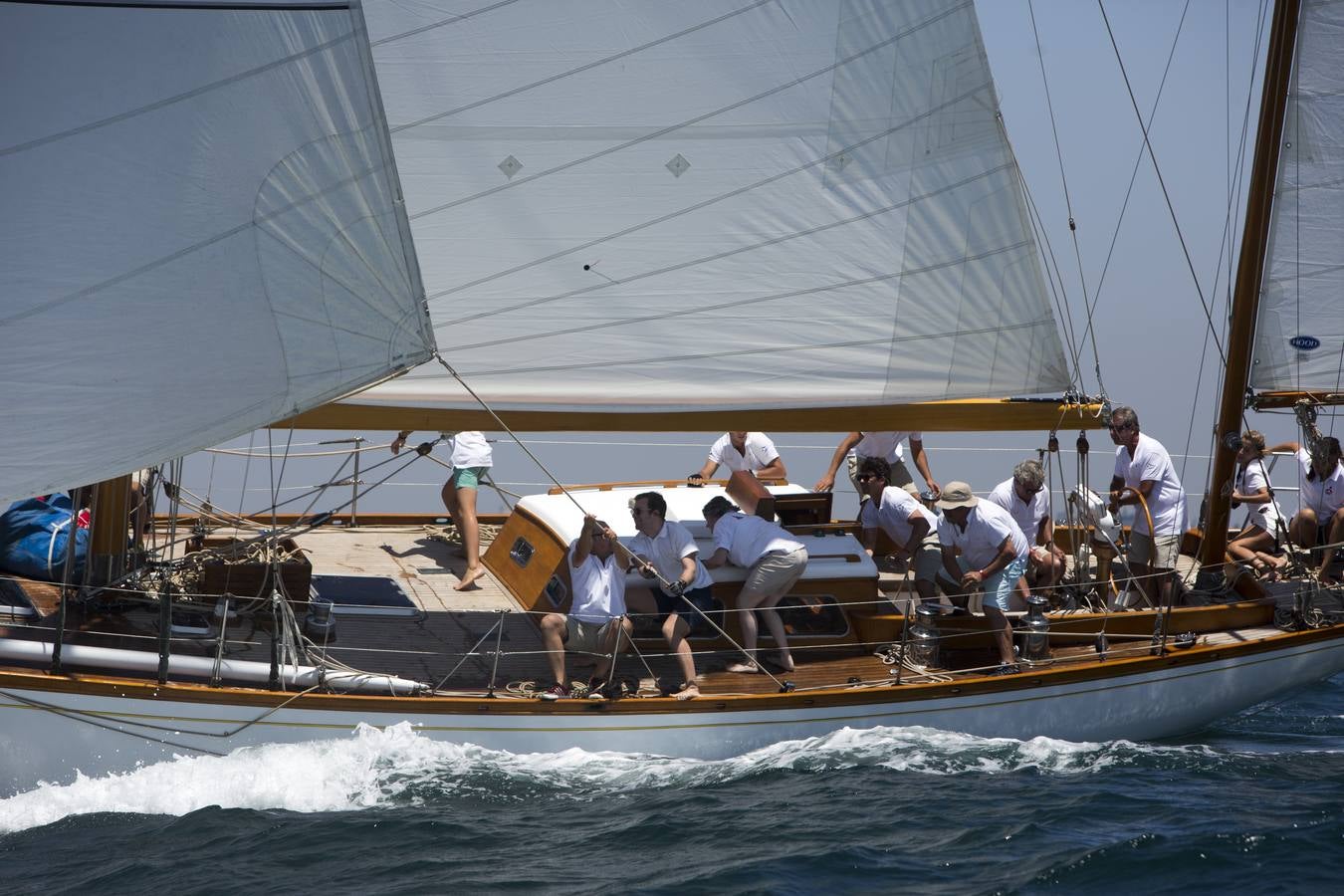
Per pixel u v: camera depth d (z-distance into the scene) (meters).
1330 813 14.70
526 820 14.43
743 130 17.27
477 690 16.28
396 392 16.95
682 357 17.72
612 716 15.95
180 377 13.99
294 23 13.92
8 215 13.38
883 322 18.11
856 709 16.77
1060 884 12.91
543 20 16.56
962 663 18.03
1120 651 18.12
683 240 17.39
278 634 15.81
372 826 14.23
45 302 13.53
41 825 14.31
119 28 13.45
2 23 13.16
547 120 16.83
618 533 18.02
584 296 17.31
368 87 14.30
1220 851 13.48
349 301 14.55
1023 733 17.44
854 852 13.57
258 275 14.12
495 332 17.19
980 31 17.69
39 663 14.87
